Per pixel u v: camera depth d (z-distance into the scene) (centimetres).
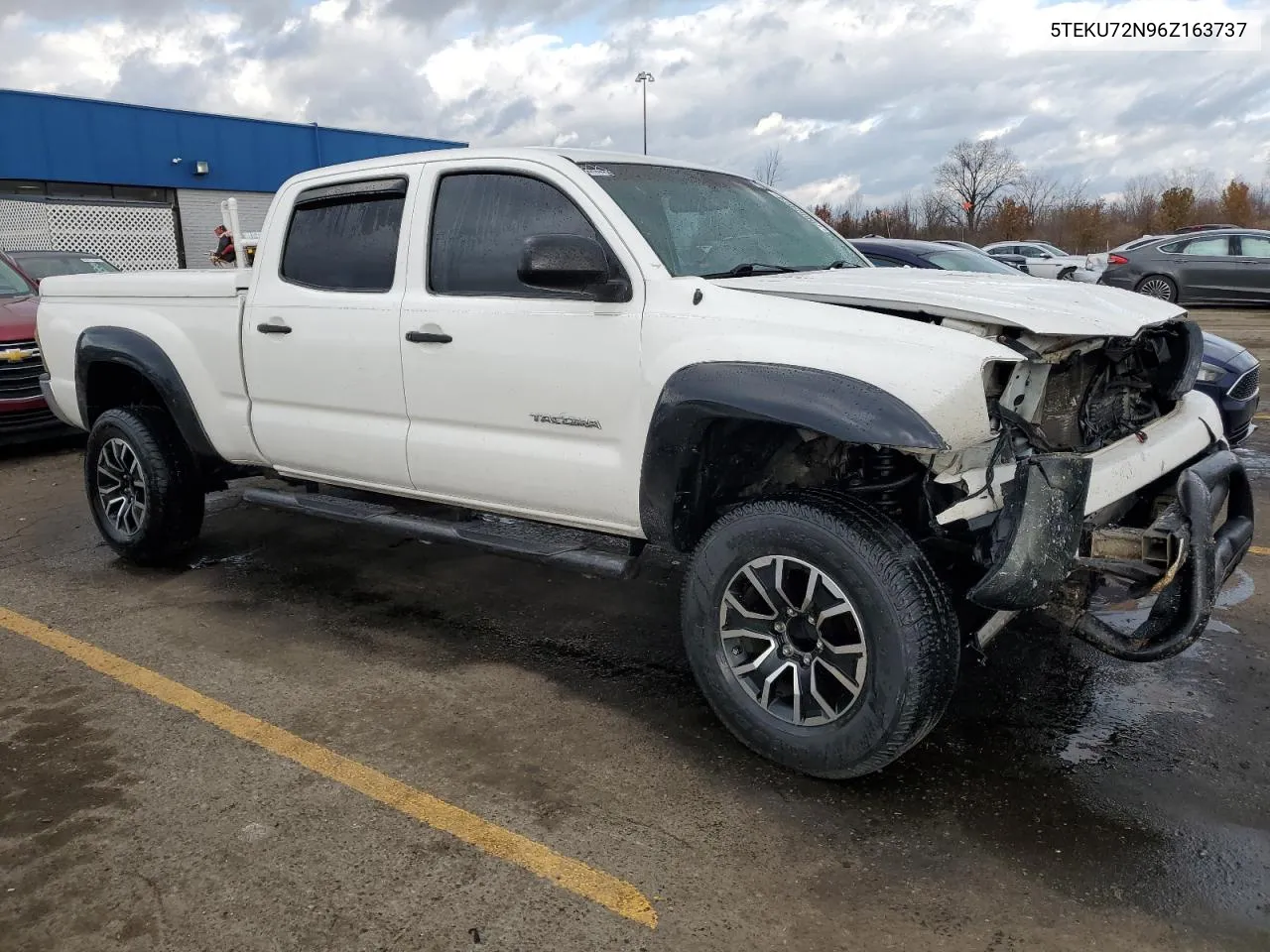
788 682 315
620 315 329
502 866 265
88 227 2216
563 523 369
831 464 340
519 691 373
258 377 447
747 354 296
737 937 238
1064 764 318
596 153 380
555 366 345
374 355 399
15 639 425
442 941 237
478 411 372
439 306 378
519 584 497
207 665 397
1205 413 369
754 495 346
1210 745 329
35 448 848
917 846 274
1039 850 272
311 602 471
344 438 422
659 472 320
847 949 234
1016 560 264
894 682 278
